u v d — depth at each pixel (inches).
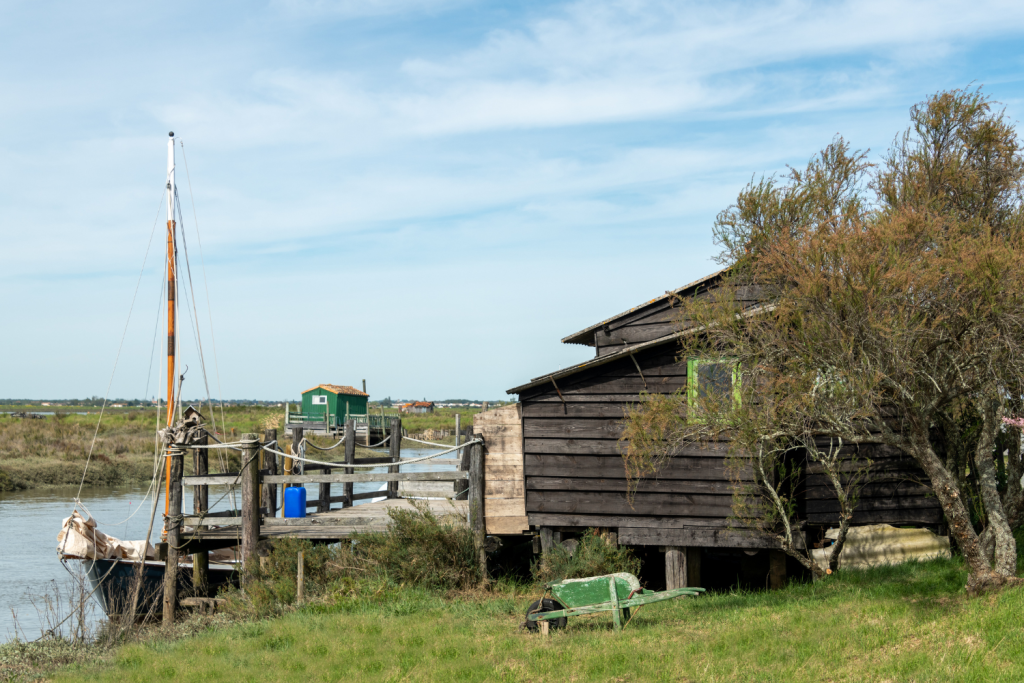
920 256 360.5
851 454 538.3
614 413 544.7
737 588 545.3
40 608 690.2
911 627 350.6
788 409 376.2
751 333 388.2
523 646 386.3
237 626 497.7
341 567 564.7
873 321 334.6
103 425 2593.5
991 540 421.7
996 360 353.7
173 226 893.8
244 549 591.2
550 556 539.5
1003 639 312.0
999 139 480.1
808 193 508.1
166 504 626.5
